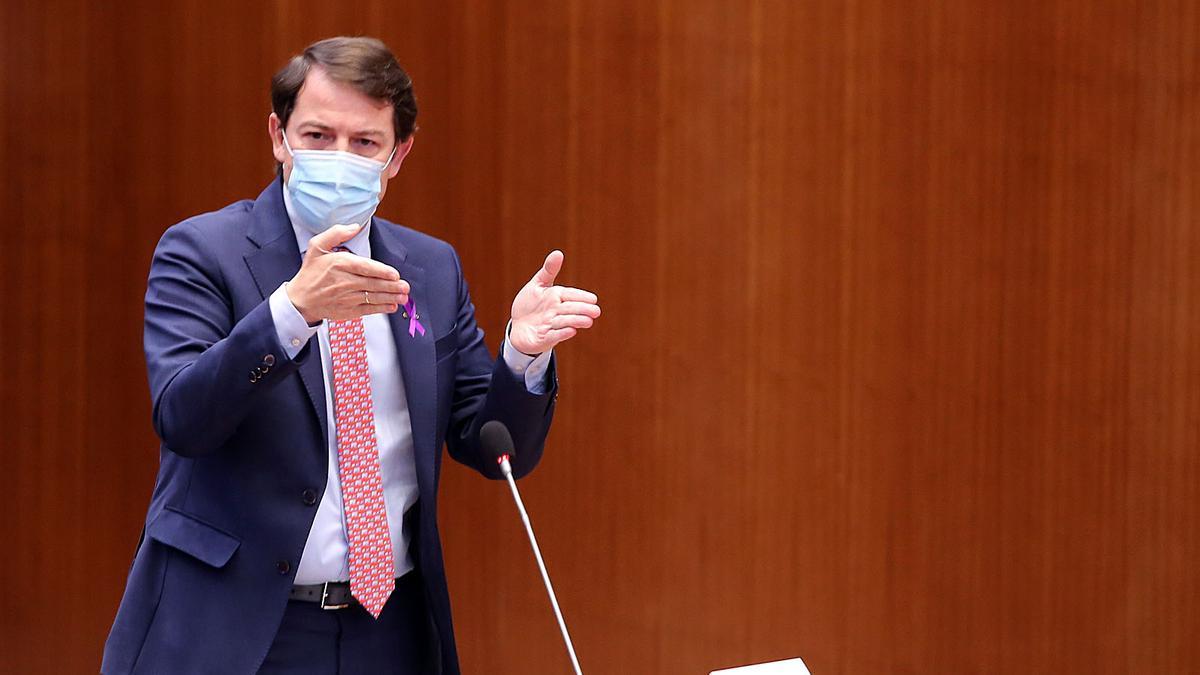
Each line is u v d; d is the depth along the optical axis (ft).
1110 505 45.65
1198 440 45.55
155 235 44.65
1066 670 45.78
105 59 44.47
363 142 23.09
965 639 45.52
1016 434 45.37
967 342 45.09
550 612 45.60
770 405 45.19
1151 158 45.09
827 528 45.32
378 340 23.95
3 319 44.62
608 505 45.50
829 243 44.80
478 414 25.02
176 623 22.24
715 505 45.37
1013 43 44.62
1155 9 44.73
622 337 45.19
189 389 21.03
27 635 45.09
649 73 44.60
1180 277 45.32
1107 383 45.47
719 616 45.50
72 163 44.57
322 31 44.32
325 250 20.79
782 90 44.52
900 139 44.62
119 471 45.06
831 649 45.39
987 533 45.44
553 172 44.80
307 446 22.70
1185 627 45.78
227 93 44.34
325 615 23.12
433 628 24.76
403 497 24.20
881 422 45.14
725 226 44.88
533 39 44.65
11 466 44.96
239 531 22.38
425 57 44.68
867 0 44.32
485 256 44.98
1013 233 44.96
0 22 43.88
